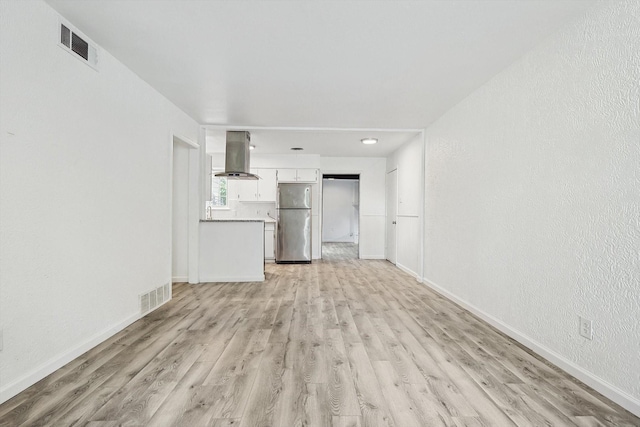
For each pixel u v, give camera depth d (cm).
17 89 183
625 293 174
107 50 259
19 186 185
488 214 307
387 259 737
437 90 334
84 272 238
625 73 174
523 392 189
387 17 212
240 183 716
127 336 271
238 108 399
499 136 290
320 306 362
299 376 207
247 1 197
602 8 187
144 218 323
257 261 493
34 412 167
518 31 225
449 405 176
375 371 213
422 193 488
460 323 307
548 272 230
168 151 373
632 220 170
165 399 180
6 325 178
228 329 289
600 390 187
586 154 198
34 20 193
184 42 246
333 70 291
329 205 1237
